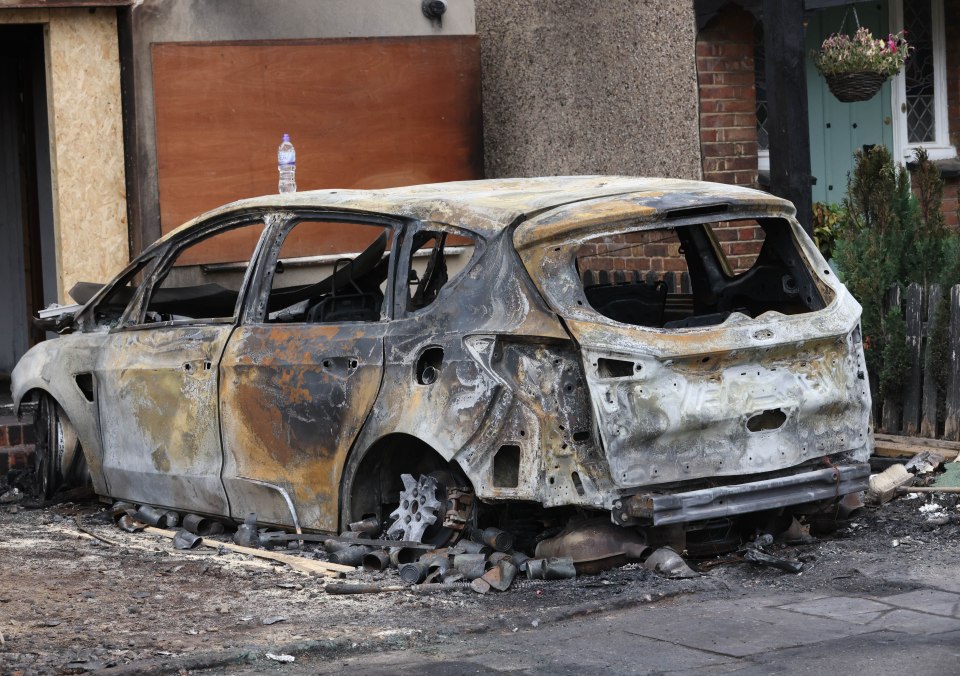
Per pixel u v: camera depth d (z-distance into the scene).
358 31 12.50
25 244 13.34
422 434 6.38
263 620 5.70
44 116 12.73
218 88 11.62
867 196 9.35
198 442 7.54
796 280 7.01
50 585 6.43
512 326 6.19
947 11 12.84
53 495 8.89
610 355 6.04
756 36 11.89
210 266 11.40
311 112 12.09
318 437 6.90
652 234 11.36
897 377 8.82
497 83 13.80
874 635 5.20
